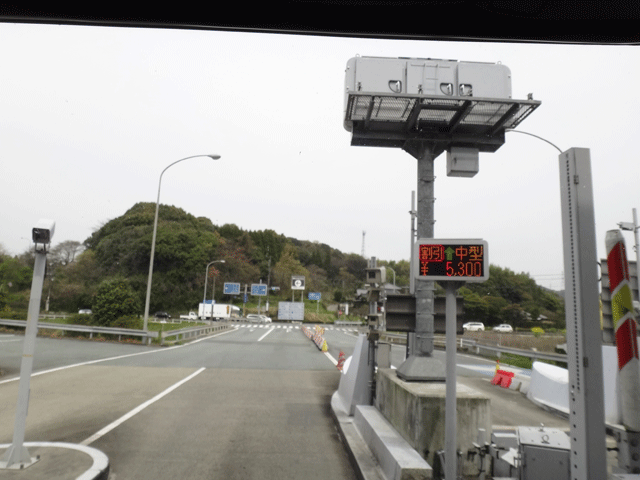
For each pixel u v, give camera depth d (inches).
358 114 258.7
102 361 652.1
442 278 141.9
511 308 2765.7
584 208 108.3
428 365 229.5
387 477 185.3
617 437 127.2
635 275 160.4
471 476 190.9
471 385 547.5
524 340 1322.6
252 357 784.3
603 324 139.0
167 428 292.0
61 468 190.9
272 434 285.1
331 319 4082.2
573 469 105.8
